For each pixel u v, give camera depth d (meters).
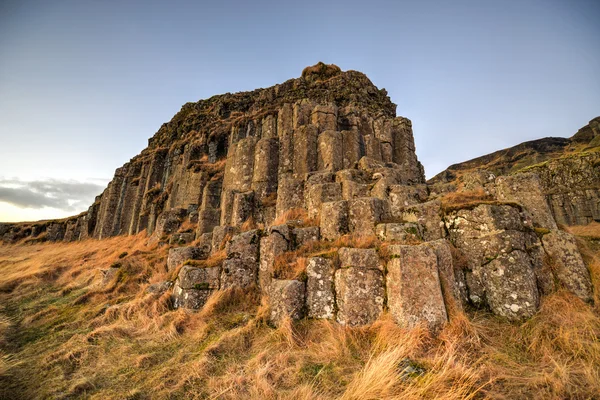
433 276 5.08
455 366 3.74
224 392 3.77
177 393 3.87
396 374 3.62
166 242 16.19
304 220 9.56
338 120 18.66
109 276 11.16
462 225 6.51
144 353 5.19
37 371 4.69
